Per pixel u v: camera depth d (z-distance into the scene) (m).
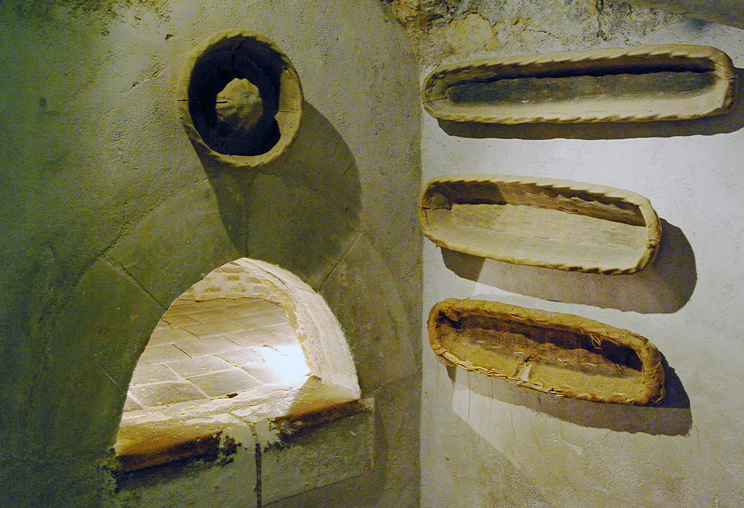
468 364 2.26
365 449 2.32
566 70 2.03
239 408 2.21
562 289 2.12
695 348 1.87
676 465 1.93
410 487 2.52
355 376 2.32
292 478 2.12
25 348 1.65
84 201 1.70
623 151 1.97
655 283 1.94
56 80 1.64
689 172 1.85
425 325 2.49
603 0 1.99
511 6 2.17
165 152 1.82
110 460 1.79
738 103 1.76
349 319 2.28
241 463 2.00
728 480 1.83
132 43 1.74
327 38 2.15
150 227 1.81
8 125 1.59
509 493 2.29
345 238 2.24
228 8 1.91
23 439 1.65
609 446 2.05
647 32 1.92
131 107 1.75
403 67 2.37
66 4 1.64
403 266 2.42
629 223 1.95
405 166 2.40
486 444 2.35
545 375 2.12
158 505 1.85
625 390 1.96
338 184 2.21
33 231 1.64
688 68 1.82
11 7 1.58
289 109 1.96
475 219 2.30
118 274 1.77
